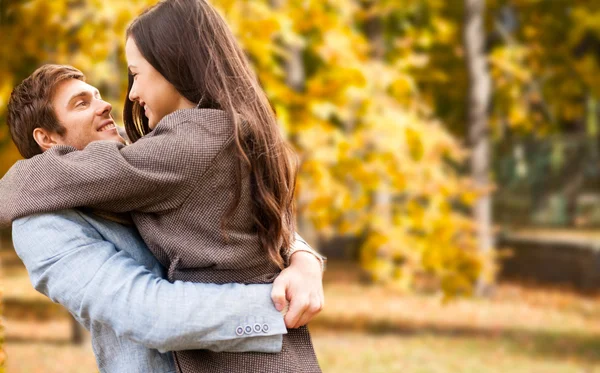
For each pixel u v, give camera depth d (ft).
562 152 51.62
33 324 29.84
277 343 4.92
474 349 25.82
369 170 19.95
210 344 4.72
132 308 4.58
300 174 19.10
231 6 16.71
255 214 5.03
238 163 4.90
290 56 19.44
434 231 21.91
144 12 5.25
